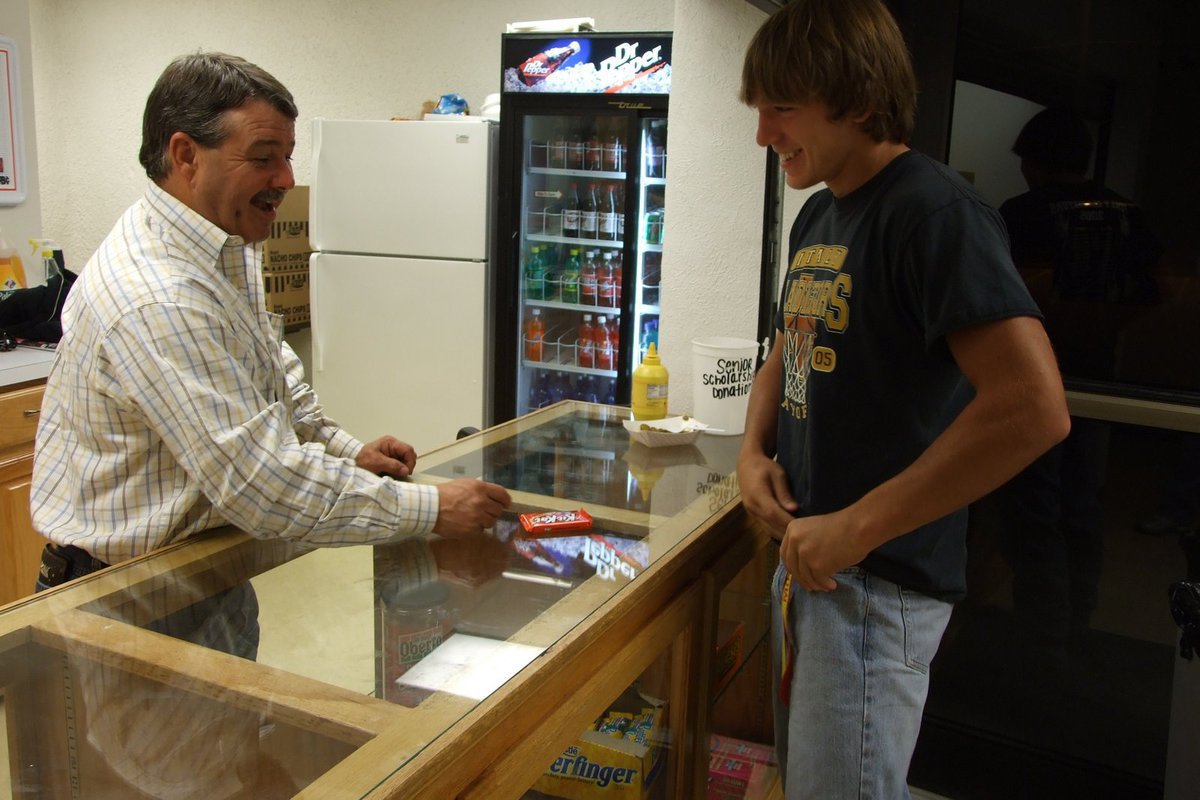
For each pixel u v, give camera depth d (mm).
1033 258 2352
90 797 921
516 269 3959
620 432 2191
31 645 1098
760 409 1656
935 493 1185
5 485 2811
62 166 5434
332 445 1787
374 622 1188
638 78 3641
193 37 5031
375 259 4039
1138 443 2264
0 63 3492
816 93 1250
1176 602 1540
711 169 2912
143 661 1069
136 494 1439
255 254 1580
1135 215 2223
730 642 1832
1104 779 2369
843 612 1362
